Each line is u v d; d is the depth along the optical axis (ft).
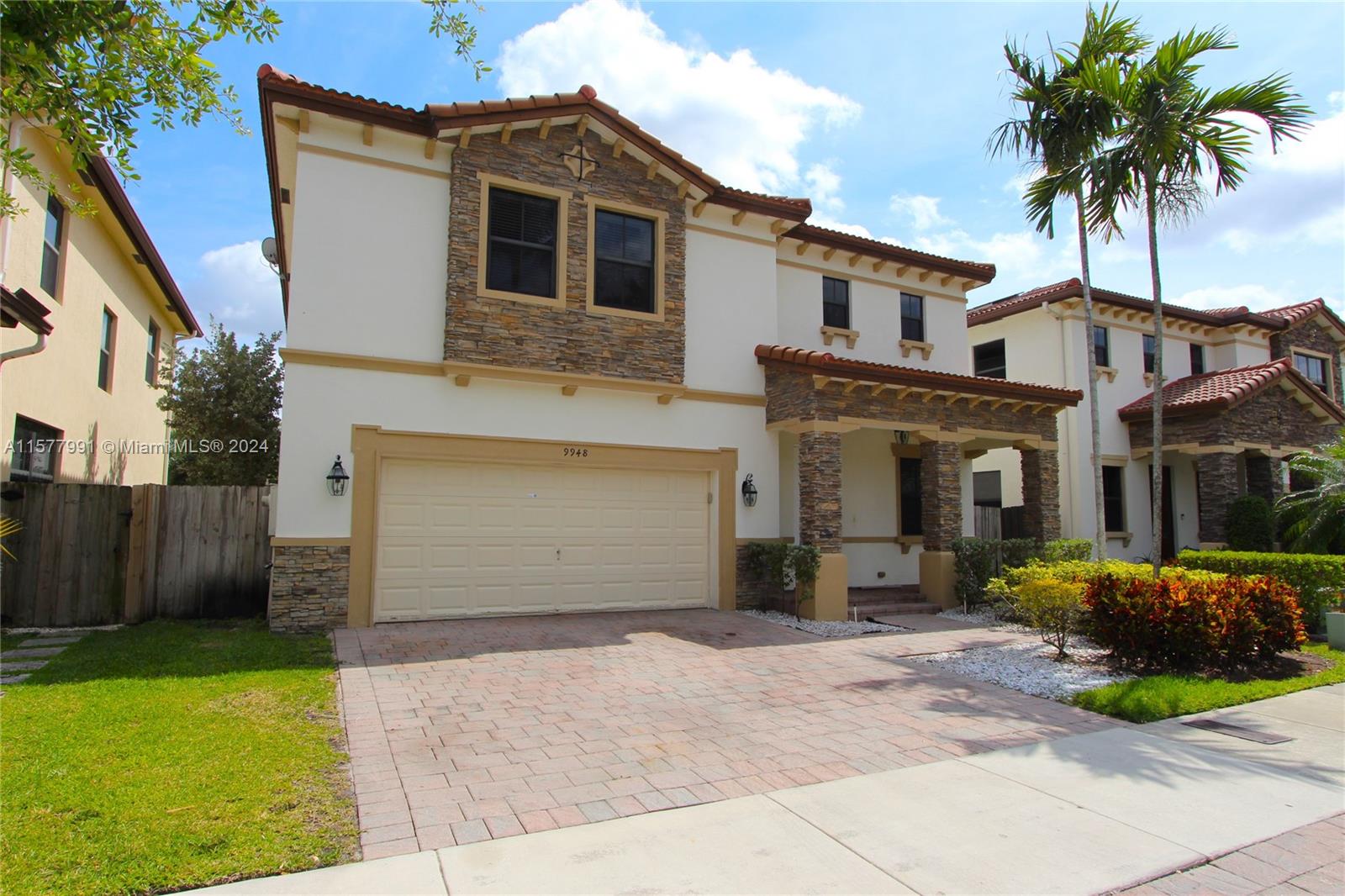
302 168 35.19
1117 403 66.49
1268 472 63.57
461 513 37.86
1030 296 66.49
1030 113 42.50
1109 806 17.17
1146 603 31.27
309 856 13.62
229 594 37.42
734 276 46.44
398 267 36.60
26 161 15.89
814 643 35.88
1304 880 13.99
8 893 11.80
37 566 34.55
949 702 26.09
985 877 13.73
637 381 41.06
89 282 44.78
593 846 14.53
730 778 18.35
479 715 22.67
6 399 34.94
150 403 59.93
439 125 36.24
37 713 20.74
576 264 40.09
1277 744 22.00
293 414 34.19
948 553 47.21
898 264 55.21
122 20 13.85
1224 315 73.20
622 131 40.86
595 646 32.76
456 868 13.46
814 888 13.14
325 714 22.09
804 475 43.62
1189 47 37.11
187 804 15.33
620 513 42.01
